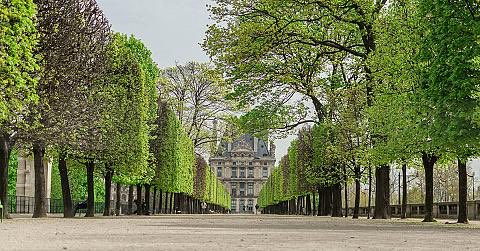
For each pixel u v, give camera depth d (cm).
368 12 3716
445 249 1305
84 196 8581
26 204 6172
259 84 4272
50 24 3153
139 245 1312
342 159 5009
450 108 2520
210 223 3012
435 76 2589
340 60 4491
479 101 2494
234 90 4312
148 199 6738
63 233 1820
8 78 2483
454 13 2570
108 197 4944
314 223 3158
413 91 3109
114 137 4347
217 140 8131
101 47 3816
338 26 3994
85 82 3600
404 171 4962
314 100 4794
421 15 2706
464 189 3294
